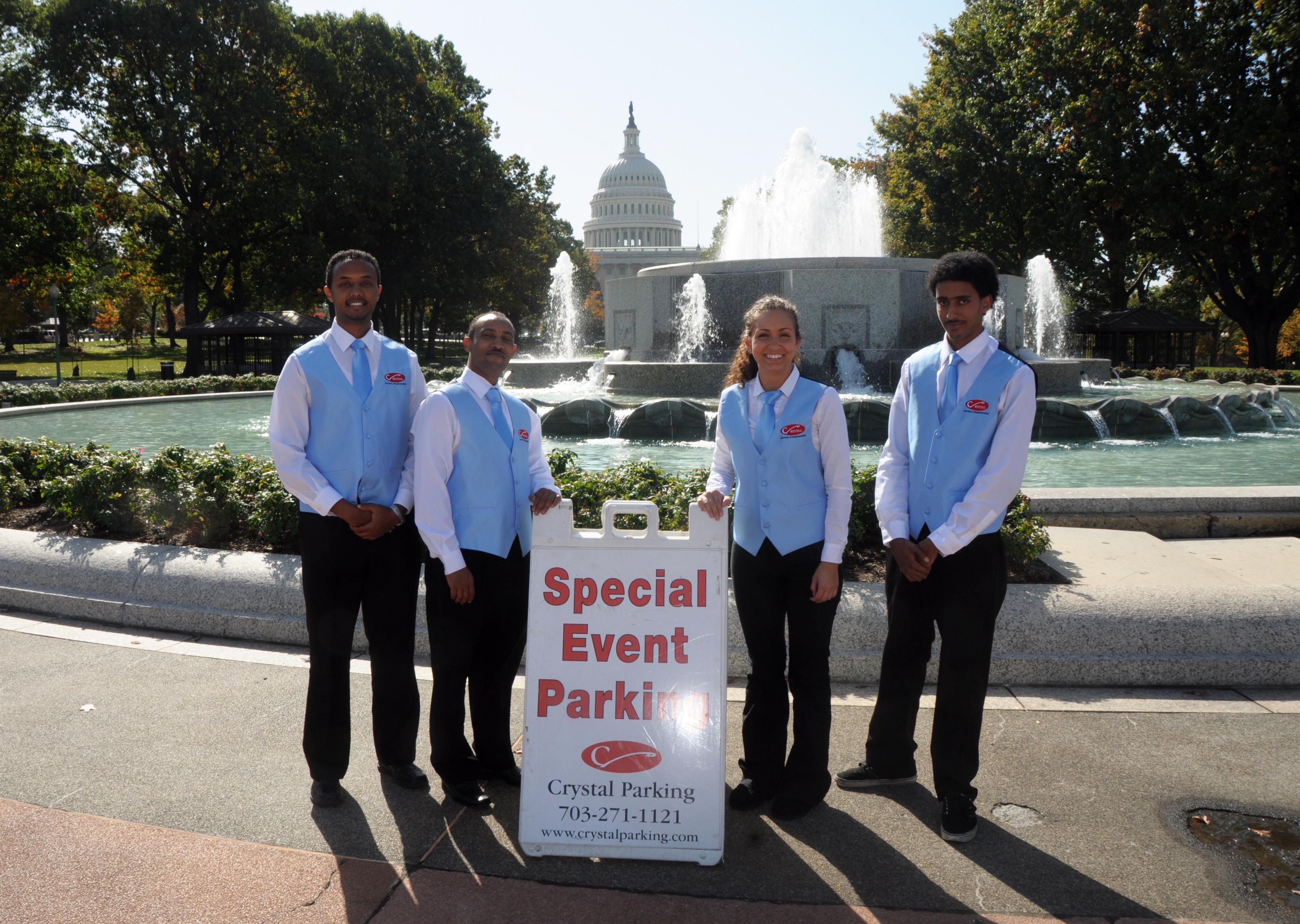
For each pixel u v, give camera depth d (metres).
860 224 29.34
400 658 3.61
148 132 34.66
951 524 3.21
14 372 34.94
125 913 2.72
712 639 3.18
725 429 3.57
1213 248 33.12
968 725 3.22
